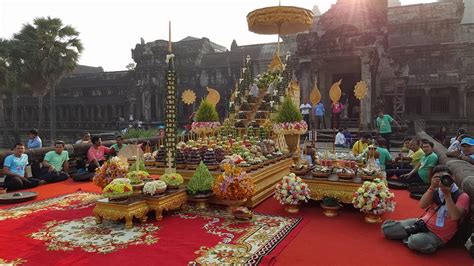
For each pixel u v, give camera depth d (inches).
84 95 1534.2
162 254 163.5
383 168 349.7
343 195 229.3
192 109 1283.2
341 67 972.6
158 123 1282.0
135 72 1365.7
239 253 163.6
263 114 409.7
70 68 1087.6
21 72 1066.1
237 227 203.5
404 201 268.4
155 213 224.7
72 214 232.4
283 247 171.6
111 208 202.8
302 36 928.9
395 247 172.7
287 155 345.7
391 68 950.4
